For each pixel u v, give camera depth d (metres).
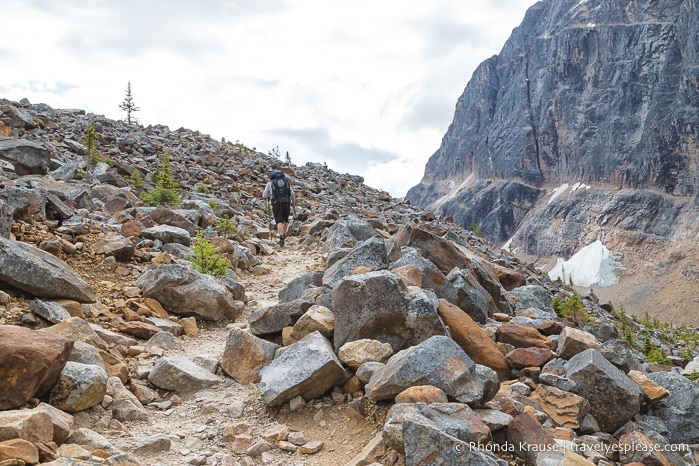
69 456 4.90
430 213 30.98
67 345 5.92
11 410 5.18
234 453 5.91
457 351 6.42
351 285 7.63
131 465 4.95
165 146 32.28
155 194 18.78
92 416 6.05
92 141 21.88
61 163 19.55
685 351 25.92
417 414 5.21
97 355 6.75
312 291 9.69
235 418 6.68
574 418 6.80
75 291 8.66
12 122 24.17
